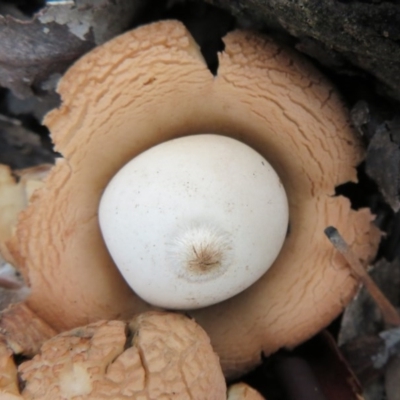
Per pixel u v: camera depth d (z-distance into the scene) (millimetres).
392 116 105
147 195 99
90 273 110
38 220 108
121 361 93
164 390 92
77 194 108
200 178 99
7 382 93
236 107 107
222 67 104
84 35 112
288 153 108
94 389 91
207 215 97
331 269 111
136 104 105
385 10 92
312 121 106
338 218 110
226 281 100
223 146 103
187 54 103
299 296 112
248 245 99
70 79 104
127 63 103
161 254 98
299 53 106
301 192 110
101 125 106
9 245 109
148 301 105
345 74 107
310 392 112
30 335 103
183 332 98
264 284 112
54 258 109
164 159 101
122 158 108
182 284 99
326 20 96
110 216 102
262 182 101
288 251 112
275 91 105
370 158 107
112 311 111
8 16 109
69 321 110
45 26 110
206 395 95
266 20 106
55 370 92
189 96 106
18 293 111
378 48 96
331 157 108
